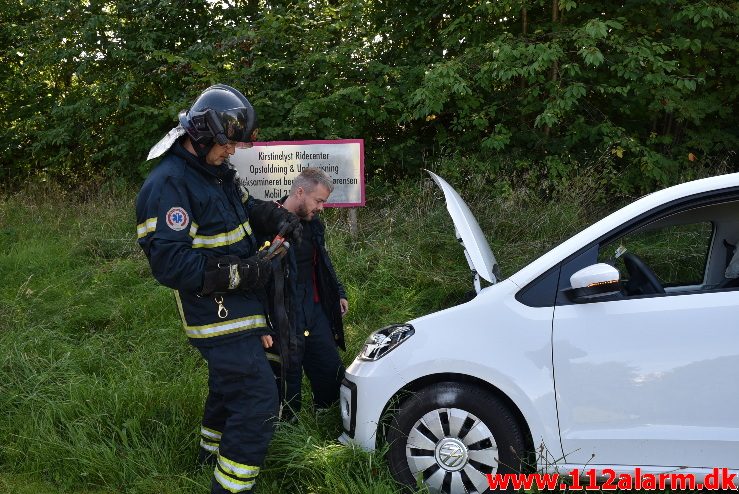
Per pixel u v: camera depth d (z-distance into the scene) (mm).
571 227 6262
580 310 2832
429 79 6984
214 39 8422
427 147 8523
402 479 2977
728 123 7945
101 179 9102
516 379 2828
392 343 3062
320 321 3725
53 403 3814
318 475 3088
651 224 3152
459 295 5363
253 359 2816
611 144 7270
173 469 3342
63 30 8750
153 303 5523
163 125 8625
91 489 3270
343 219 7160
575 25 7754
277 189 6445
